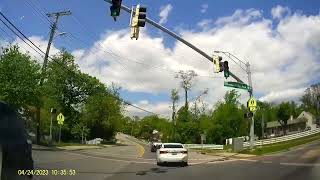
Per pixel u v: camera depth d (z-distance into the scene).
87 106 92.88
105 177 18.41
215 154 43.28
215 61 25.56
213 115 97.38
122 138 158.12
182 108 97.31
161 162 26.95
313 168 22.86
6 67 37.50
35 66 39.34
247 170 22.19
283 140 68.69
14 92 37.16
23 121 10.47
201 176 19.44
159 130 150.62
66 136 82.31
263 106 126.25
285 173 20.27
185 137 94.88
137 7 18.88
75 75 87.75
